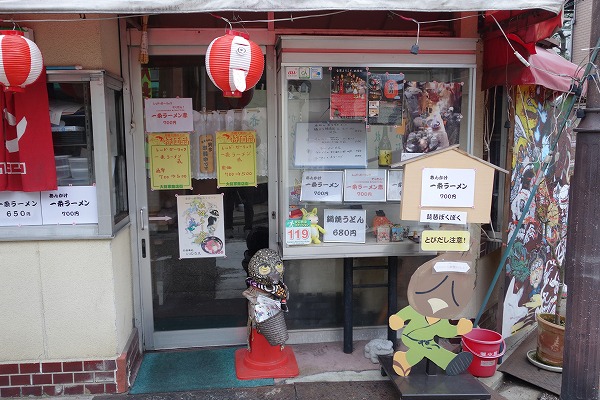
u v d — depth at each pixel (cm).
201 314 409
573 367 275
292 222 365
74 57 314
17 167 316
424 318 335
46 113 310
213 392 344
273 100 388
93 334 335
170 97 381
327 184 382
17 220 322
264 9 252
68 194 324
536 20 314
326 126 378
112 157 343
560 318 398
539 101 396
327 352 403
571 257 272
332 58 353
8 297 326
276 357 371
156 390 345
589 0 811
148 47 372
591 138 258
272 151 395
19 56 254
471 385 331
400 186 387
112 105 347
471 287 334
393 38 354
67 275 328
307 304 421
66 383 336
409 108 376
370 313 428
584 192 262
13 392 333
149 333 402
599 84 256
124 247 368
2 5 239
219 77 268
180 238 398
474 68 365
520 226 367
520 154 377
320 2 254
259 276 354
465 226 346
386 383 358
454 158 325
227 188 398
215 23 378
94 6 244
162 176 388
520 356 404
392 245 374
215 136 390
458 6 261
